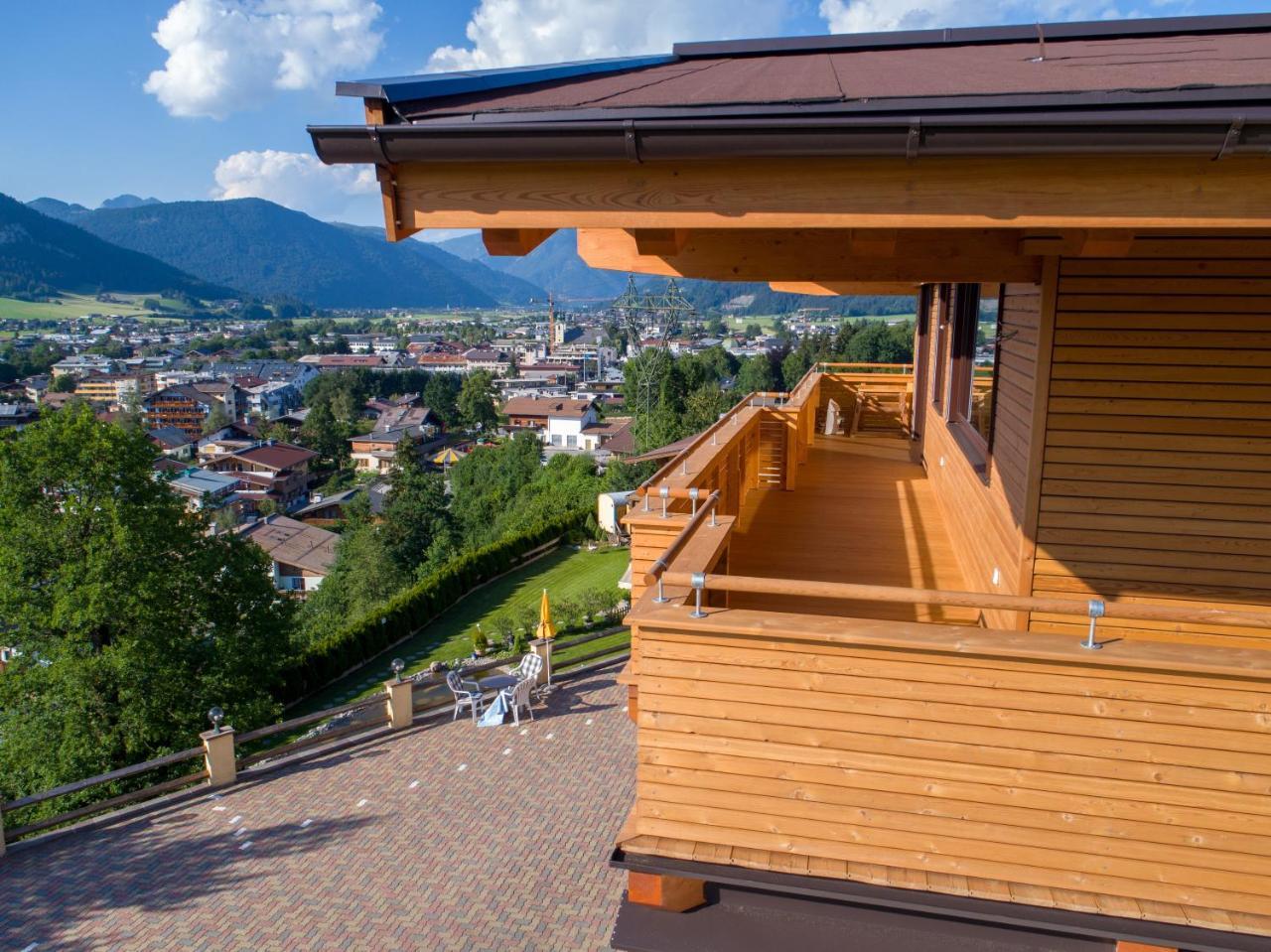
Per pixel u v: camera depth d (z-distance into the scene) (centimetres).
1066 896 304
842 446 1354
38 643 1794
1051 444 431
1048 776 302
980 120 236
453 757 927
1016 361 495
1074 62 363
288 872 714
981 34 575
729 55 589
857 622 318
